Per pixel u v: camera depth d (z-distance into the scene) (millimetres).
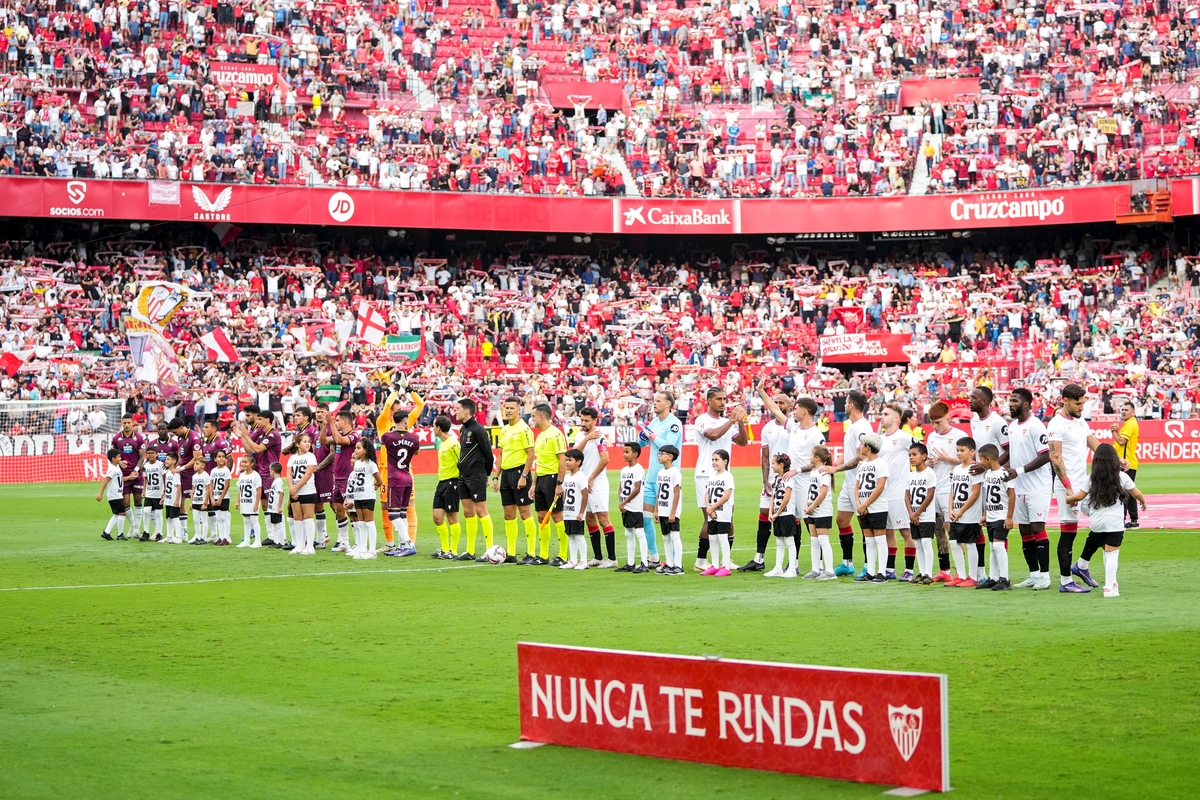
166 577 18672
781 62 56250
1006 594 15727
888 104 54781
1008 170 52000
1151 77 53812
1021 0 56219
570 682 8609
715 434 18375
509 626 13562
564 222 50781
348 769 8117
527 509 20359
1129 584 16484
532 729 8773
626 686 8375
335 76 52844
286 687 10633
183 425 25031
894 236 54719
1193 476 38531
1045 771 7844
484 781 7793
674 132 53875
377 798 7477
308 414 22688
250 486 23594
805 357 50781
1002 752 8289
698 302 52500
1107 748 8352
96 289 46094
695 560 20438
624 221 51188
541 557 20672
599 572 18938
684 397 47188
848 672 7570
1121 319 49594
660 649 11914
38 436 42219
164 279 47438
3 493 37531
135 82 48906
